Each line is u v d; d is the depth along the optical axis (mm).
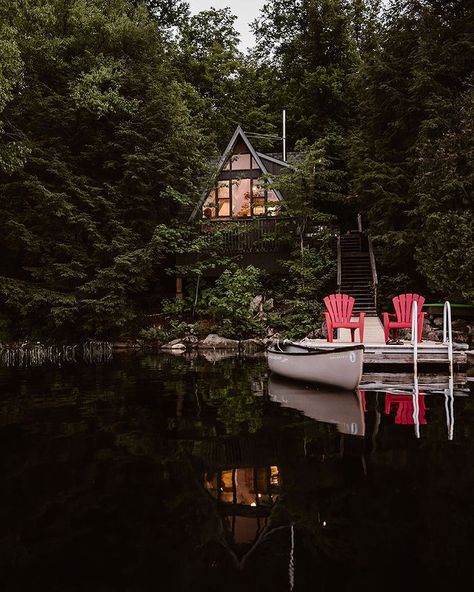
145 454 5074
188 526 3482
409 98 18891
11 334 19078
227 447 5324
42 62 19906
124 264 18641
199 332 19000
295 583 2758
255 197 22594
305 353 9664
